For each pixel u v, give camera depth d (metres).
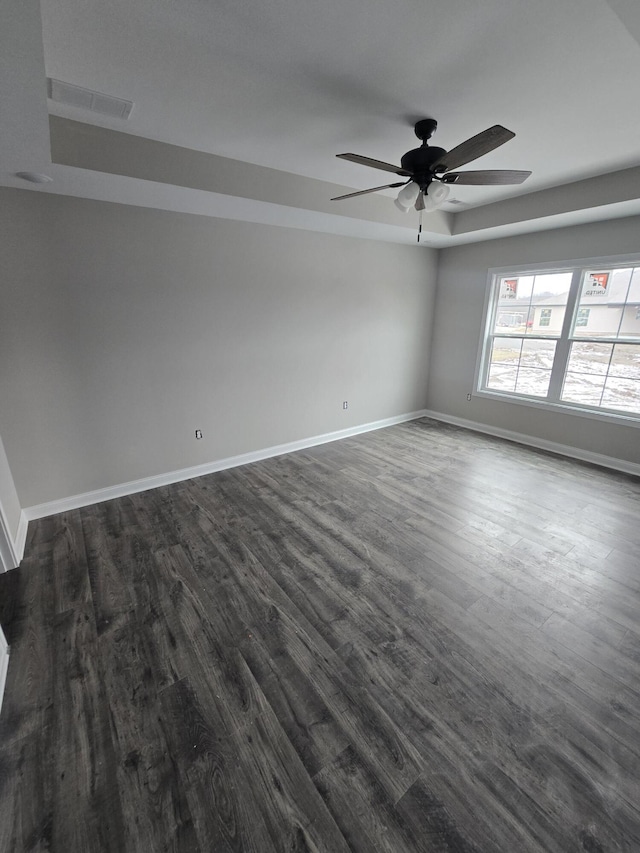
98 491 3.31
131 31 1.51
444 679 1.72
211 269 3.49
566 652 1.85
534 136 2.49
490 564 2.50
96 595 2.22
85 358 3.04
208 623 2.03
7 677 1.72
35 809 1.27
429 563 2.51
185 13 1.43
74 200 2.78
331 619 2.05
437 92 1.98
